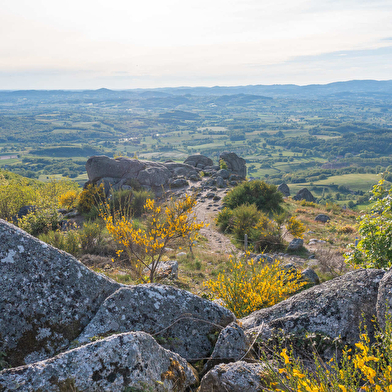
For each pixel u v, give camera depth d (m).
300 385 1.92
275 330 3.34
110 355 2.29
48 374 2.08
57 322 2.93
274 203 24.98
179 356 3.04
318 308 3.32
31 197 24.27
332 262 11.60
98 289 3.33
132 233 7.30
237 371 2.64
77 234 12.75
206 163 41.50
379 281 3.22
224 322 3.70
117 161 28.61
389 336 2.13
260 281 5.79
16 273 2.92
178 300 3.61
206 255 13.70
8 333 2.69
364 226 5.87
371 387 1.83
